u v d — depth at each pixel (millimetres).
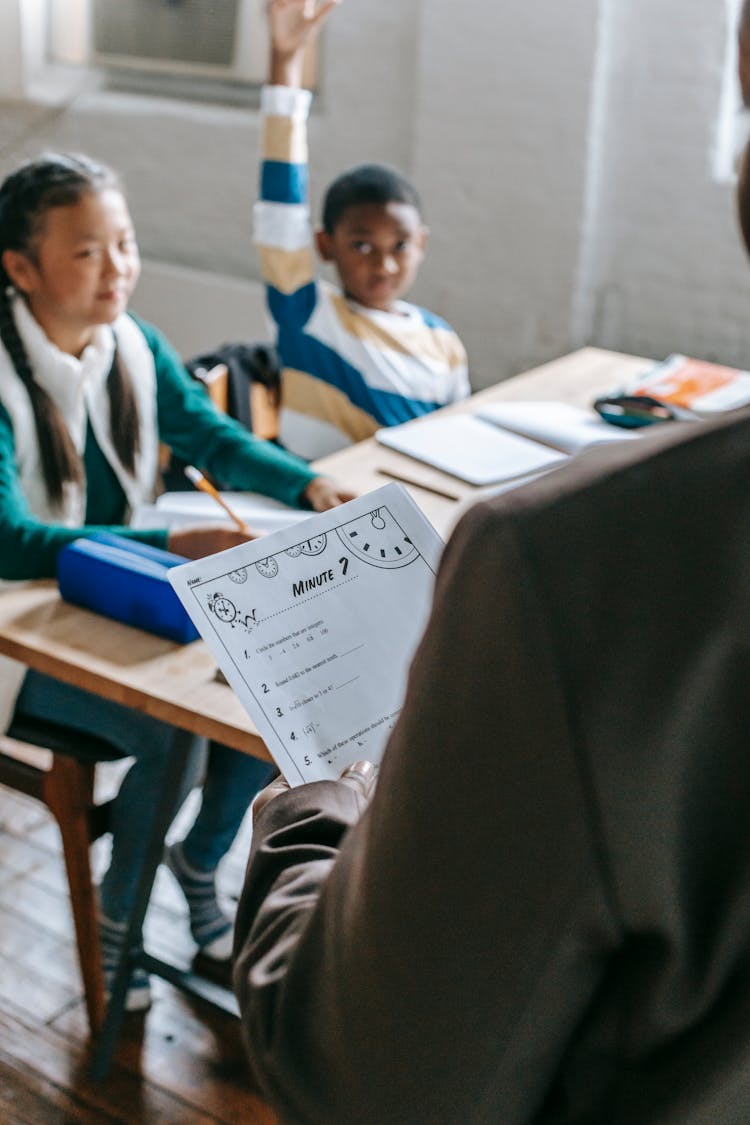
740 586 454
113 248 1610
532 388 2268
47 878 2033
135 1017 1767
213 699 1207
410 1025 499
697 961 486
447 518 1648
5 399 1562
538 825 459
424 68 3439
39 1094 1629
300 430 2297
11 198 1580
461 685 467
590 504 460
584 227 3361
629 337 3486
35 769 1602
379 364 2291
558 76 3264
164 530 1458
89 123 4094
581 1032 518
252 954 594
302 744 771
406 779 483
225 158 3869
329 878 538
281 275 2221
